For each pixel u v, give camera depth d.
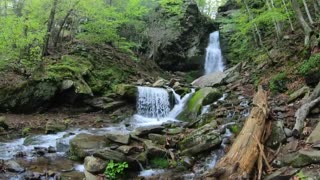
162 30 26.08
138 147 8.64
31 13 16.39
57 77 14.61
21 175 7.50
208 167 7.71
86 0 17.50
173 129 10.59
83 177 7.37
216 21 29.00
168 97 15.54
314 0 16.59
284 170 5.92
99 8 19.41
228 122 10.10
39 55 15.62
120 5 24.17
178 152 8.55
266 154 6.96
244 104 11.99
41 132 11.66
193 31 26.56
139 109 15.51
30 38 15.06
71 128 12.29
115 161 7.64
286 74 12.52
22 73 15.41
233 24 22.41
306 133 7.29
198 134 8.66
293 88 11.52
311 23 14.71
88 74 16.20
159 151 8.27
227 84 16.59
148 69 22.69
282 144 7.29
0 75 14.95
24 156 9.02
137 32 25.59
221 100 13.44
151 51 25.75
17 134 11.39
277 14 14.48
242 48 22.11
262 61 16.94
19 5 18.81
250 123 7.42
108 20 20.30
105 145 8.97
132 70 20.03
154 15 26.89
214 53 26.75
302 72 11.14
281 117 8.84
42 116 13.99
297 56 14.08
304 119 7.95
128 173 7.62
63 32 20.69
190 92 16.05
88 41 20.34
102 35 20.31
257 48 20.52
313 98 9.16
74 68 15.69
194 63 25.67
